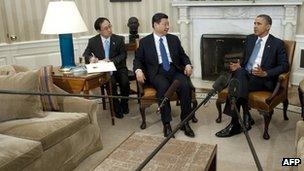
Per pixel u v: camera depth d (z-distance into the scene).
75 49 4.18
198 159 1.70
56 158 2.14
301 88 2.36
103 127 3.05
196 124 3.03
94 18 4.23
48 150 2.08
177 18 4.37
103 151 2.57
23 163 1.85
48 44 3.97
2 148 1.86
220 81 1.33
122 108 3.34
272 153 2.43
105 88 3.08
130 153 1.78
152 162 1.67
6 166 1.74
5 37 3.63
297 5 3.76
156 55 2.98
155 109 3.47
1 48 3.60
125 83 3.29
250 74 2.84
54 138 2.11
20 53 3.77
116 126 3.07
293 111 3.24
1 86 2.28
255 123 3.00
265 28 2.83
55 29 2.69
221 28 4.24
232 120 2.73
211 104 3.52
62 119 2.27
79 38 4.18
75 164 2.32
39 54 3.93
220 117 3.03
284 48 2.82
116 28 4.36
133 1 4.29
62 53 2.89
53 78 2.74
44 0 3.84
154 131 2.92
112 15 4.30
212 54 4.36
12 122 2.24
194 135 2.76
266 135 2.66
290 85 4.05
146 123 3.11
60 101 2.53
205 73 4.46
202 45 4.35
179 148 1.83
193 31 4.41
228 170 2.21
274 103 2.66
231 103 1.41
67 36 2.86
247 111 2.76
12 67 2.59
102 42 3.36
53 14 2.71
